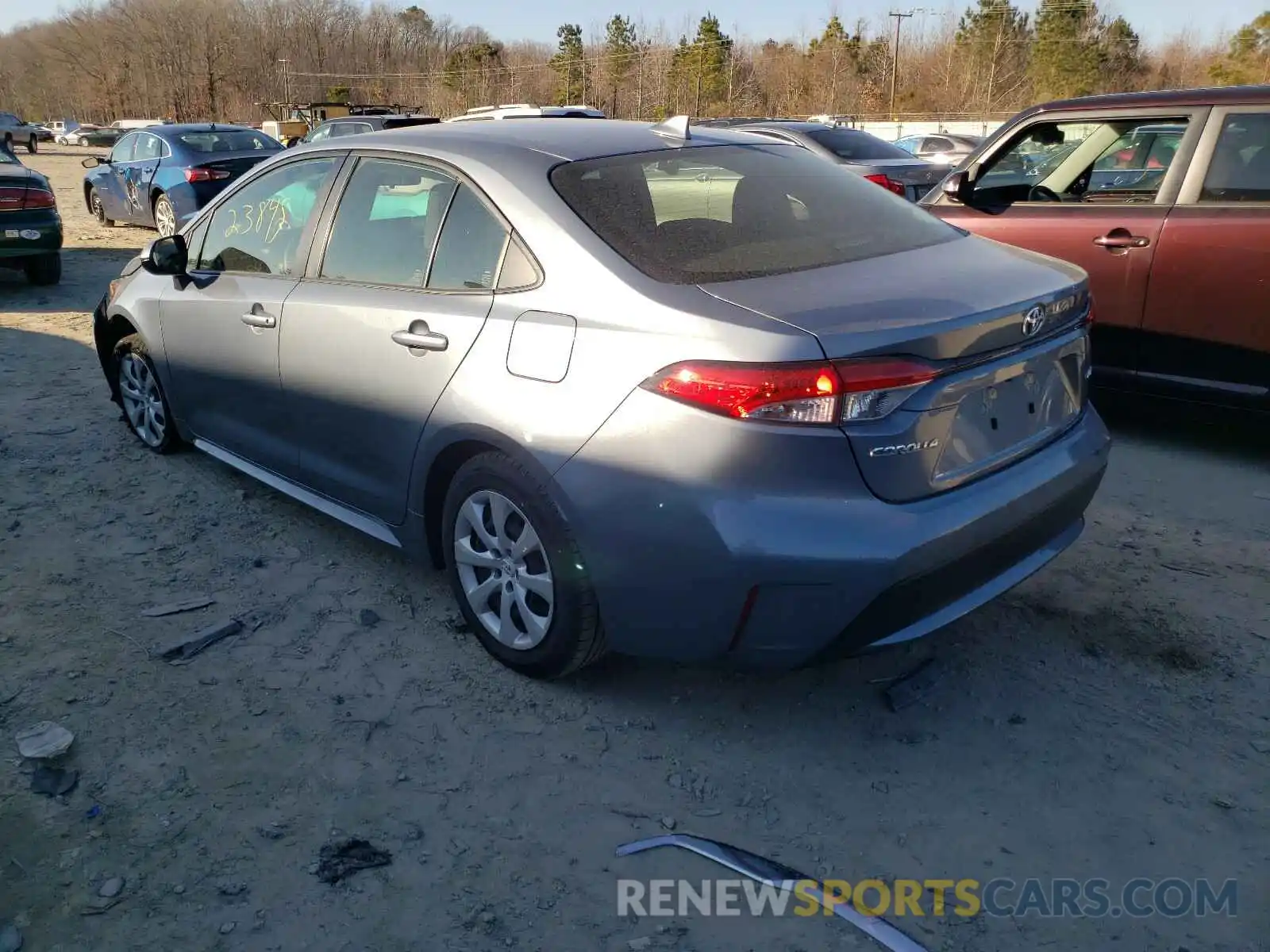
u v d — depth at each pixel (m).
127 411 5.31
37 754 2.82
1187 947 2.27
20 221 9.47
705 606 2.65
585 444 2.76
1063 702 3.12
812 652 2.65
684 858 2.53
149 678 3.24
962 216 5.83
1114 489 4.77
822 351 2.48
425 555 3.54
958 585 2.74
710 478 2.56
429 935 2.29
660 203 3.12
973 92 66.25
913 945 2.27
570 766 2.85
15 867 2.47
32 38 124.12
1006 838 2.59
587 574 2.87
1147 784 2.77
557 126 3.58
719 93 69.38
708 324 2.60
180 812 2.66
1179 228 4.95
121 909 2.36
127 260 11.95
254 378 4.06
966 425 2.74
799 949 2.26
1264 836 2.58
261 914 2.35
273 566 4.02
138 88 99.88
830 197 3.45
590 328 2.80
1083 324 3.19
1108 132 5.42
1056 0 63.25
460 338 3.13
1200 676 3.24
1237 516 4.44
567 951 2.26
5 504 4.58
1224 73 58.50
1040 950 2.26
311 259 3.82
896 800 2.73
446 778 2.80
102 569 3.98
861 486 2.55
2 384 6.49
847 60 68.12
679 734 2.99
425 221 3.40
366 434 3.55
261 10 100.94
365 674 3.29
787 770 2.84
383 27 106.88
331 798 2.72
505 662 3.25
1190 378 5.07
